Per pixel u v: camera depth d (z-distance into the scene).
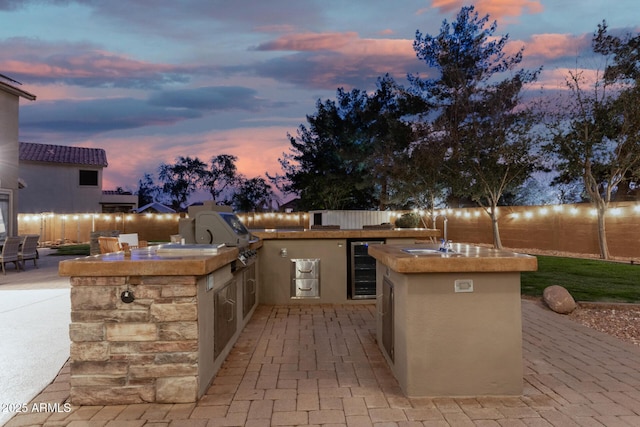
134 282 2.97
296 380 3.40
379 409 2.87
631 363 3.80
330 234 6.48
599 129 12.70
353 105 24.61
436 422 2.68
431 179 18.14
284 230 7.38
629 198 16.39
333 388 3.24
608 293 6.93
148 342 2.97
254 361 3.87
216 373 3.54
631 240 12.01
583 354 4.06
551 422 2.67
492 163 15.48
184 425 2.64
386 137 21.88
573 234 13.77
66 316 5.51
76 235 22.39
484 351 3.10
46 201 25.08
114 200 27.30
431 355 3.08
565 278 8.51
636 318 5.43
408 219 18.16
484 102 17.83
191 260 2.95
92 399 2.95
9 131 11.80
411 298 3.08
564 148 12.97
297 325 5.20
